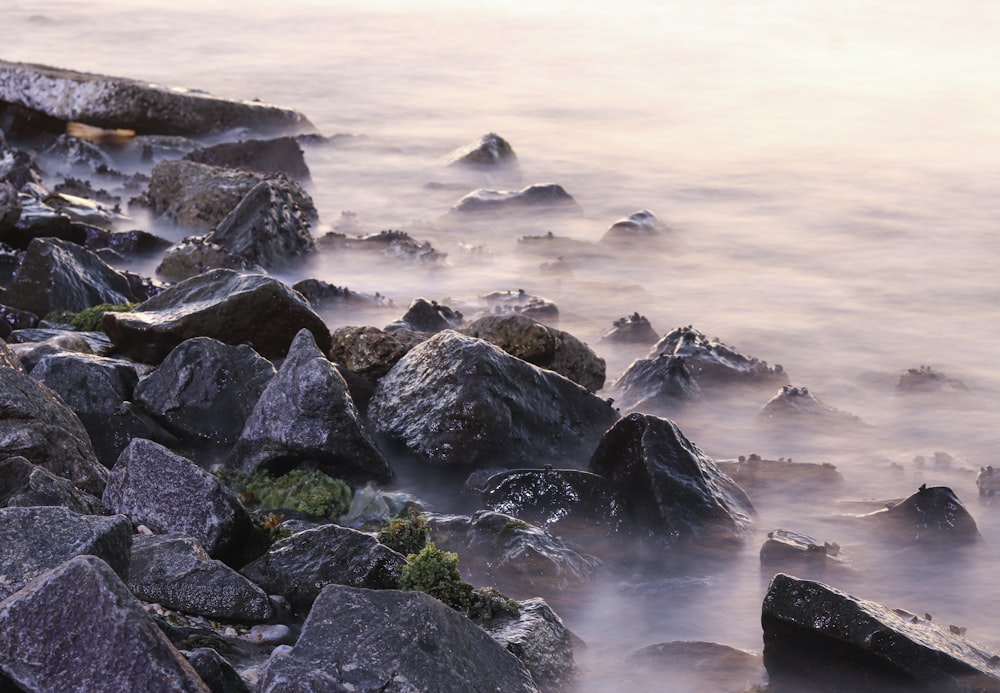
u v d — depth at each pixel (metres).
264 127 42.78
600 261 30.00
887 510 14.80
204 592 10.22
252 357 15.73
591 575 12.81
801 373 22.12
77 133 40.91
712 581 13.16
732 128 52.19
